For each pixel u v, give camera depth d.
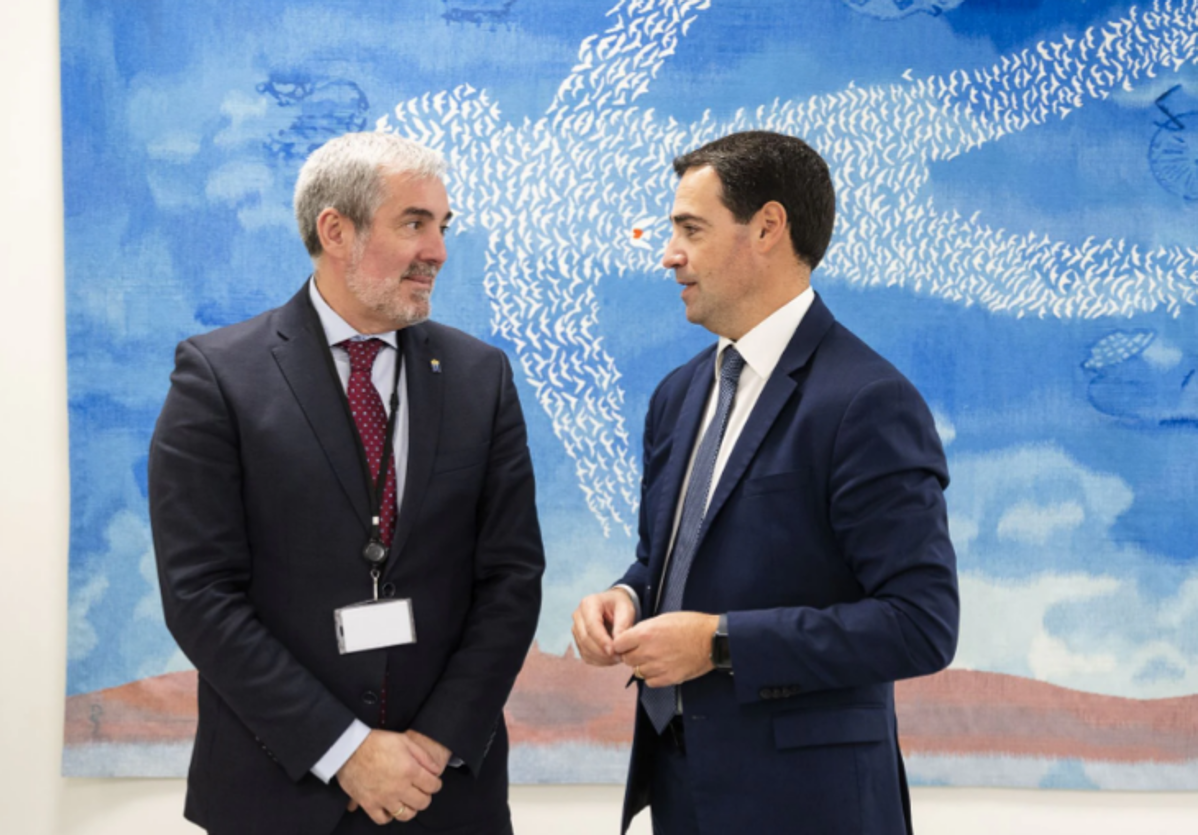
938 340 2.73
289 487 1.63
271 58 2.68
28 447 2.68
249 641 1.57
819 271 2.72
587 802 2.72
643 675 1.54
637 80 2.71
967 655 2.71
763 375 1.69
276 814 1.59
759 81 2.72
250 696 1.56
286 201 2.69
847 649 1.46
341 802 1.59
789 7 2.72
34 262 2.69
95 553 2.65
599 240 2.72
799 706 1.56
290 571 1.64
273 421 1.65
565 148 2.71
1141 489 2.72
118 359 2.66
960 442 2.72
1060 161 2.73
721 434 1.71
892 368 1.60
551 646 2.70
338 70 2.69
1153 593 2.72
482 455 1.77
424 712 1.65
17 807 2.67
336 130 2.69
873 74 2.72
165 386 2.67
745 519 1.60
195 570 1.59
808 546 1.57
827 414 1.57
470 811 1.71
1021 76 2.73
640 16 2.71
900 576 1.49
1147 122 2.74
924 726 2.71
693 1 2.72
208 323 2.67
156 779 2.68
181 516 1.61
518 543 1.79
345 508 1.65
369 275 1.67
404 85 2.70
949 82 2.72
